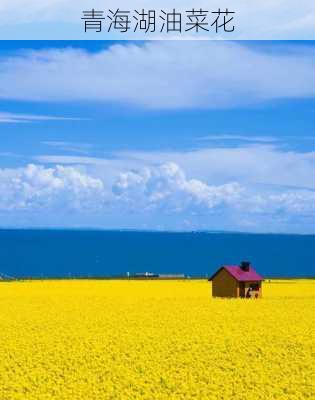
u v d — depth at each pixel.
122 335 36.88
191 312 48.84
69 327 40.16
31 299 60.03
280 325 41.31
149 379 26.31
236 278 62.88
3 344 33.94
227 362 29.94
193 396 24.28
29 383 25.39
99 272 175.38
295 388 25.06
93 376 26.92
